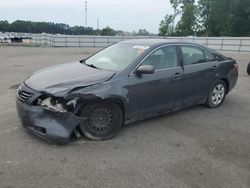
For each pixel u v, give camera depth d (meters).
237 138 5.29
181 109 6.46
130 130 5.47
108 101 4.87
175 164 4.27
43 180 3.74
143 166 4.17
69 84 4.75
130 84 5.15
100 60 5.91
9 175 3.83
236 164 4.34
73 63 6.15
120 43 6.42
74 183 3.70
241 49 31.64
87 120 4.79
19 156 4.32
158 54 5.75
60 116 4.51
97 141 4.90
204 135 5.38
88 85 4.77
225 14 63.16
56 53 25.52
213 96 7.00
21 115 4.80
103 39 40.94
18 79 10.52
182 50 6.22
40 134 4.59
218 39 33.53
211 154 4.63
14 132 5.15
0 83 9.68
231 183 3.83
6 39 47.25
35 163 4.14
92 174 3.92
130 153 4.55
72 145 4.71
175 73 5.90
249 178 3.97
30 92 4.73
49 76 5.15
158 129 5.59
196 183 3.80
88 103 4.71
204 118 6.30
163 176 3.93
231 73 7.26
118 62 5.53
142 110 5.46
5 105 6.87
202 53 6.69
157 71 5.63
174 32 73.81
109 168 4.08
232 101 7.76
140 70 5.21
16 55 22.22
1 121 5.71
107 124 4.97
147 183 3.75
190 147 4.85
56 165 4.11
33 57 20.48
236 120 6.25
